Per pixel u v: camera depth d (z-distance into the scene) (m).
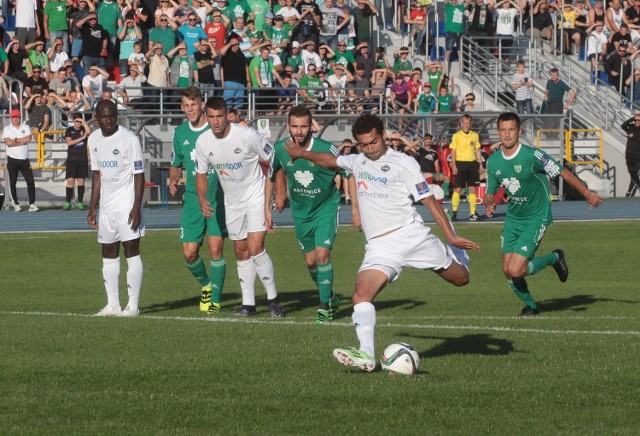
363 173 20.48
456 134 60.00
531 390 18.34
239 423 16.20
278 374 19.62
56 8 76.81
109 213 28.80
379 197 20.38
